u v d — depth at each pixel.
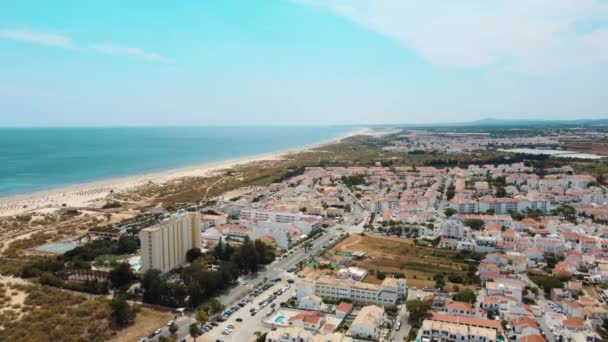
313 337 185.12
